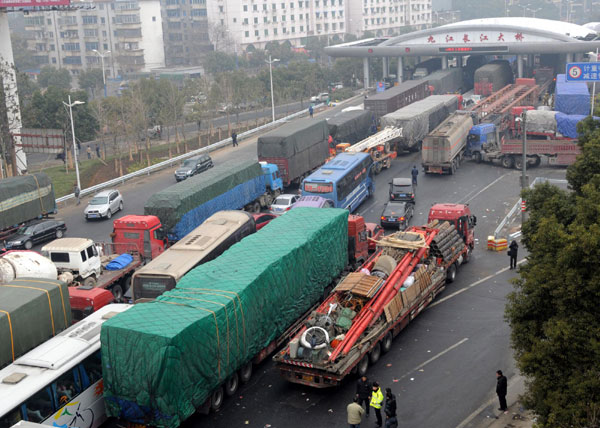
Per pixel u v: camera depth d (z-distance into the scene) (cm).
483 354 2470
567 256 1675
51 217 4703
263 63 14512
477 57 10669
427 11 19750
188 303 2053
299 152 5062
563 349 1634
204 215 3797
